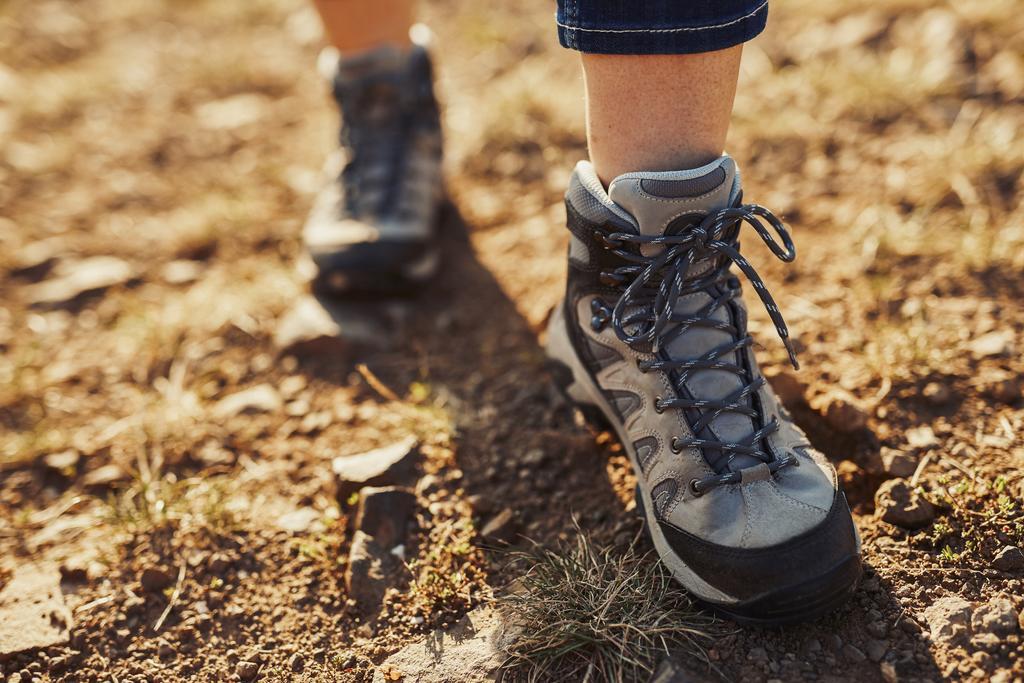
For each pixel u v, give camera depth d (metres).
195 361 2.12
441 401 1.89
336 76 2.26
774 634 1.31
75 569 1.58
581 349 1.56
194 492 1.70
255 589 1.53
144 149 3.01
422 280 2.22
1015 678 1.21
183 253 2.52
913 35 2.85
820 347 1.85
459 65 3.28
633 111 1.29
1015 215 2.12
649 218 1.30
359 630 1.43
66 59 3.64
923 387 1.71
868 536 1.45
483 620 1.41
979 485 1.49
